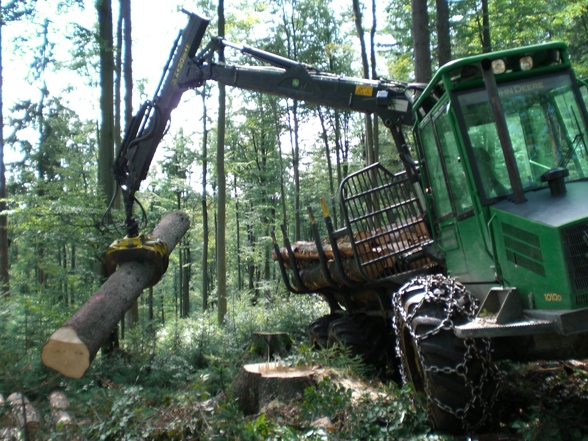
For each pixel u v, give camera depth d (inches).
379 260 292.7
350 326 321.1
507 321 171.3
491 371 177.8
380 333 314.5
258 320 483.5
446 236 237.1
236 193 1312.7
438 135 224.2
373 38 720.3
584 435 168.6
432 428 184.1
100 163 466.6
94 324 201.2
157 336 425.4
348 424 182.4
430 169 244.4
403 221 300.5
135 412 184.9
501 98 200.8
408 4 686.5
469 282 218.4
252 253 1175.0
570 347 182.7
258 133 1209.4
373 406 189.6
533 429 164.7
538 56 204.2
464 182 209.3
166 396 213.2
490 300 183.9
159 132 318.3
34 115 1069.1
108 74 479.2
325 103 318.7
